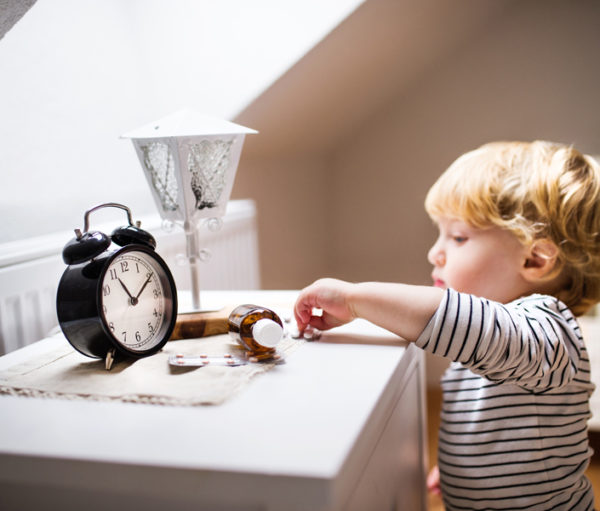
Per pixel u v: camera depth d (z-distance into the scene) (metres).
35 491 0.51
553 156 0.99
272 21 1.47
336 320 0.79
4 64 1.08
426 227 2.43
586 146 2.17
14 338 0.93
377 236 2.51
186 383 0.61
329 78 1.73
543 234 0.94
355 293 0.75
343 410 0.54
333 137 2.33
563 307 0.86
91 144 1.31
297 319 0.79
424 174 2.40
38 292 0.98
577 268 0.97
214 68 1.50
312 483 0.43
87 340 0.66
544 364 0.76
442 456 0.97
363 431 0.50
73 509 0.50
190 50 1.50
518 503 0.87
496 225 0.96
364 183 2.49
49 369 0.67
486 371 0.74
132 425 0.52
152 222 1.33
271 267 2.08
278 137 1.92
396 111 2.39
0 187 1.07
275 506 0.44
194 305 0.84
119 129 1.40
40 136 1.16
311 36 1.46
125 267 0.69
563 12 2.13
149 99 1.52
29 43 1.14
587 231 0.95
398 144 2.41
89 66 1.30
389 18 1.61
